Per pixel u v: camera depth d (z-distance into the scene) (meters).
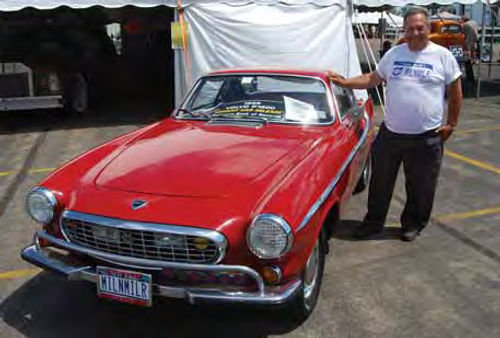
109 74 13.60
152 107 11.94
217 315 3.29
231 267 2.66
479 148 7.56
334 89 4.33
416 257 4.07
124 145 3.80
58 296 3.56
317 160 3.32
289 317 3.24
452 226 4.68
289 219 2.65
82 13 10.91
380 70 4.15
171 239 2.71
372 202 4.38
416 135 4.05
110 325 3.21
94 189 3.07
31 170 6.72
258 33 9.21
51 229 3.13
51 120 10.31
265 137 3.72
